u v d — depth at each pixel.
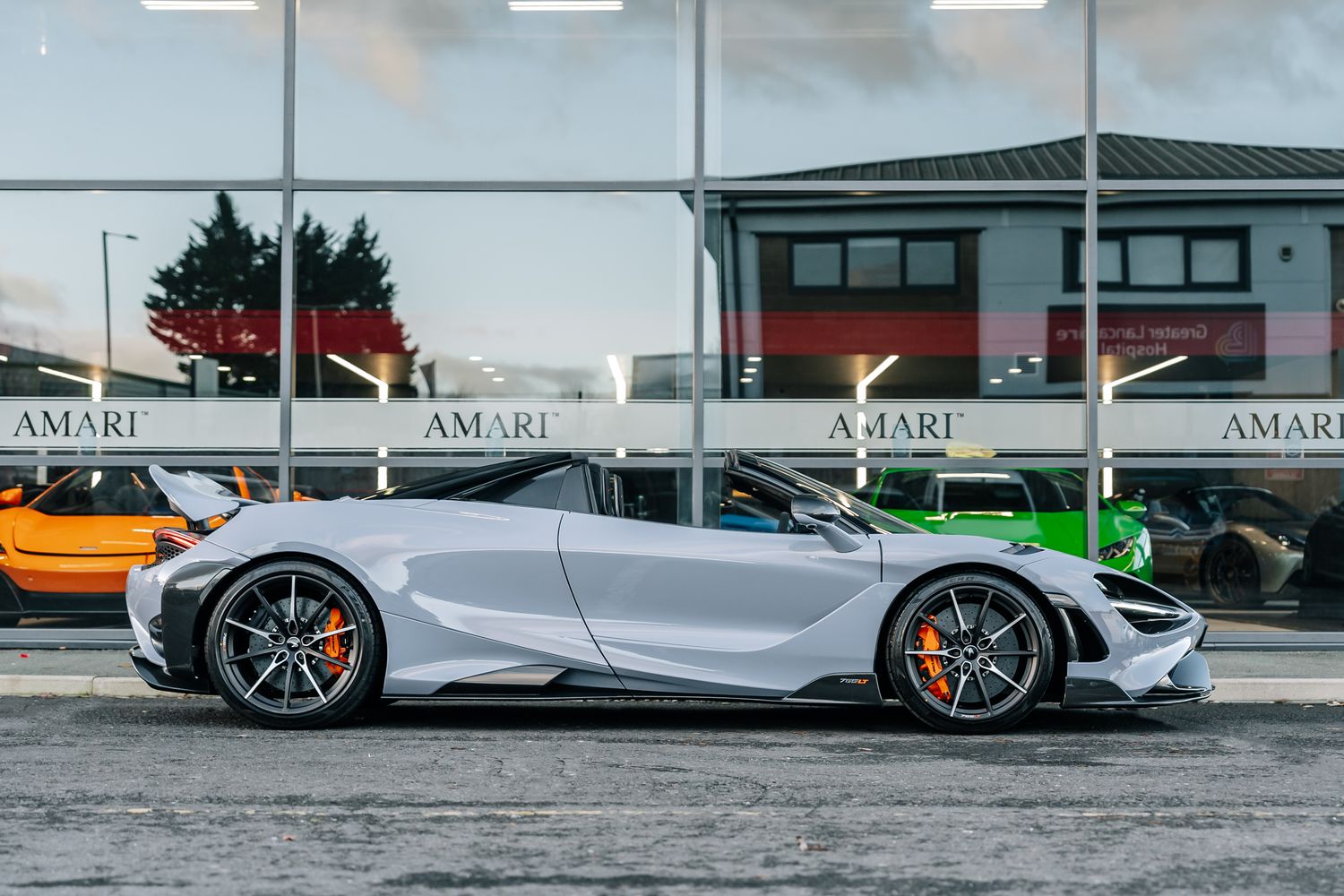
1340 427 8.05
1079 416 8.04
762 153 8.14
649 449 8.04
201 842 3.47
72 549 7.83
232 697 5.30
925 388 8.05
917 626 5.34
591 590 5.34
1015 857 3.37
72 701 6.18
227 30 8.10
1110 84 8.15
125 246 8.04
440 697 5.36
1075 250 8.10
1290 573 8.00
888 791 4.18
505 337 8.07
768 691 5.29
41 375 7.97
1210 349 8.07
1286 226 8.09
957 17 8.20
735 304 8.09
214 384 7.99
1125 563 7.98
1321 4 8.16
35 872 3.18
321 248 8.07
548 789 4.17
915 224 8.11
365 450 8.00
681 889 3.07
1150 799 4.08
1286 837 3.60
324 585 5.33
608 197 8.13
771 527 5.62
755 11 8.17
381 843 3.47
